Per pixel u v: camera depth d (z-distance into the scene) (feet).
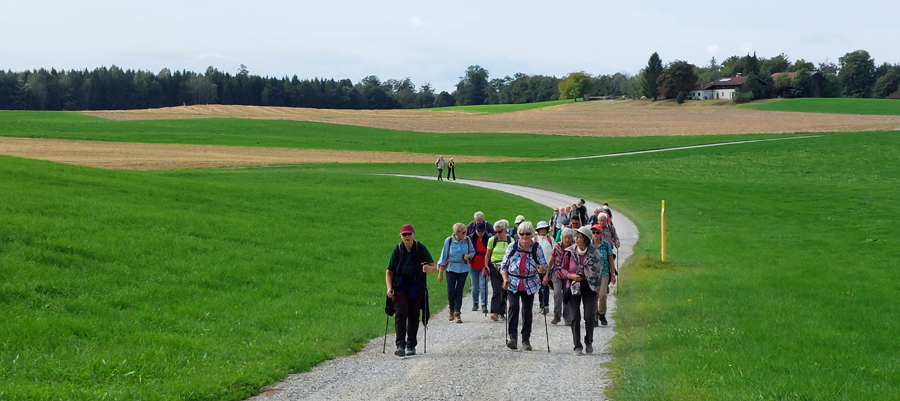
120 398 27.17
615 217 129.70
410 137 368.68
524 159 274.36
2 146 260.21
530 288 38.27
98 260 53.83
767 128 391.65
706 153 281.33
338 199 121.49
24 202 68.39
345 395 28.86
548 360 35.58
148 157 244.83
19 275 45.42
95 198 83.46
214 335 39.99
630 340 39.70
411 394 28.86
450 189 158.92
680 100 611.47
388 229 95.04
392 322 46.32
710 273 66.44
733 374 30.17
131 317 41.88
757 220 126.82
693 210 139.74
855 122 411.13
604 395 28.60
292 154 275.39
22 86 652.48
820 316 45.55
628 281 64.08
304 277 60.18
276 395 29.07
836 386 28.48
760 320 43.27
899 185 194.90
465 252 49.03
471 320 49.08
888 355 35.78
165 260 57.82
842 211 138.72
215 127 386.73
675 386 28.43
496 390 29.43
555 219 76.38
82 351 34.06
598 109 592.19
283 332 42.16
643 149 302.45
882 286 60.85
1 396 25.96
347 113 558.15
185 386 28.91
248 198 108.88
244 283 55.77
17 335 34.91
